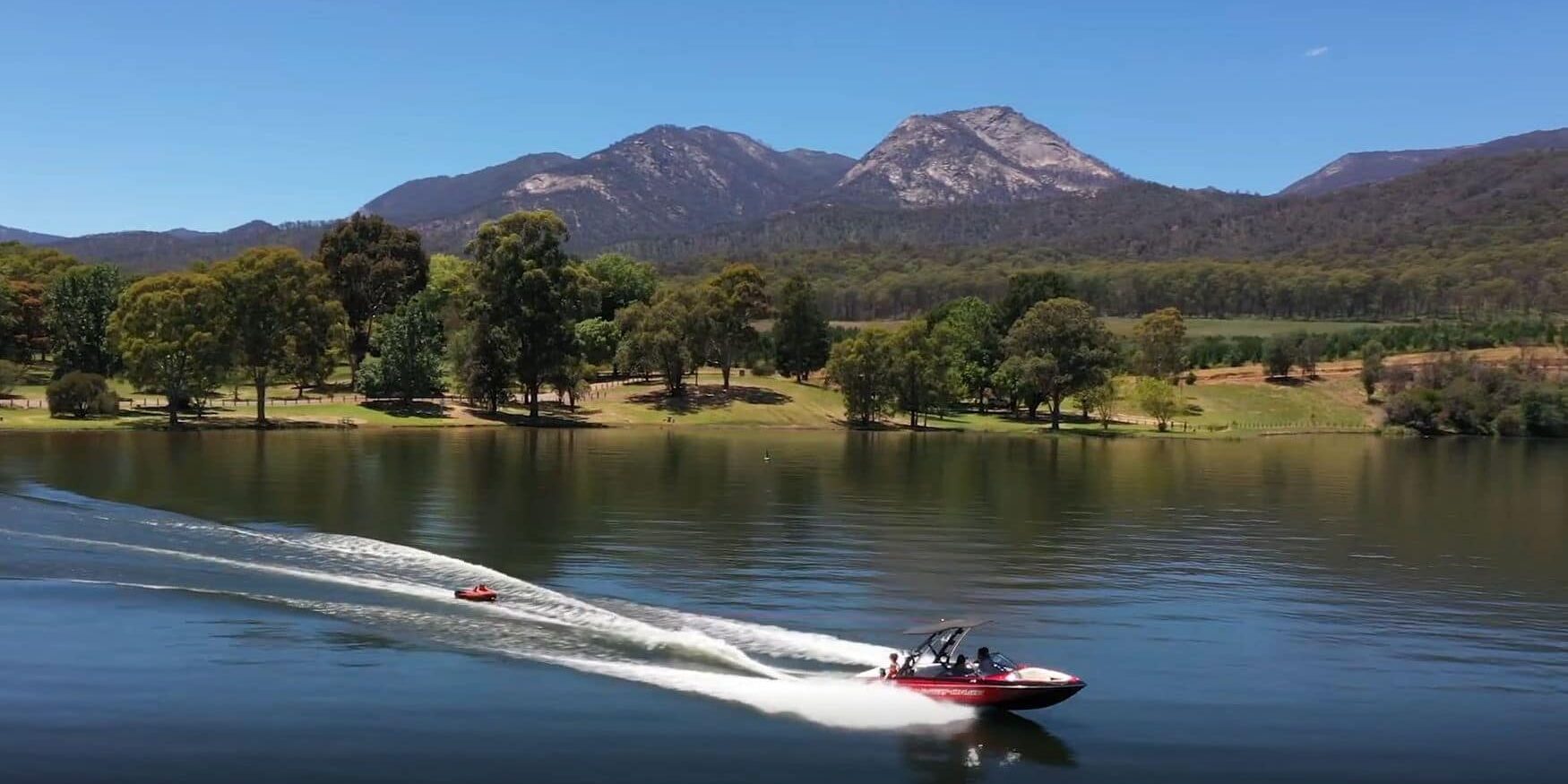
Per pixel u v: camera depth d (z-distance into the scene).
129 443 103.56
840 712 29.33
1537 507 77.81
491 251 147.25
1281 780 26.11
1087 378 163.50
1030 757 27.05
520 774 25.25
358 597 39.69
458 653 33.41
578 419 152.00
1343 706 31.48
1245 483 92.69
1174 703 31.31
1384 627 40.69
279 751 26.38
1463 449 144.62
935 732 28.38
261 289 127.31
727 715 28.84
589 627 36.38
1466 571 52.12
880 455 113.94
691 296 177.50
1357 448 144.25
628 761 26.09
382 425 135.88
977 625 31.77
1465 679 34.22
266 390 163.25
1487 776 26.69
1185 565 52.12
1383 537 62.75
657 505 68.38
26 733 27.31
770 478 86.75
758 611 40.16
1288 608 43.41
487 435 127.44
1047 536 60.03
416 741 27.00
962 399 193.25
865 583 45.75
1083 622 40.34
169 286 123.38
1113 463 110.38
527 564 47.91
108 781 24.70
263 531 53.16
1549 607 44.47
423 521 59.22
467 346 149.00
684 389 175.25
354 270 186.88
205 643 34.22
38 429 115.69
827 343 199.38
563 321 148.25
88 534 51.03
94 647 33.91
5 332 160.00
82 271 170.25
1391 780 26.34
